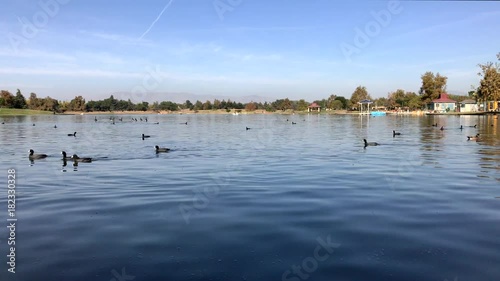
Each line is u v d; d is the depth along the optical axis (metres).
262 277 7.88
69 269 8.32
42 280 7.83
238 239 9.98
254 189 16.16
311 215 12.08
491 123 74.69
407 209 12.72
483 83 125.69
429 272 8.04
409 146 34.31
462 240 9.77
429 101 160.00
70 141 42.88
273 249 9.29
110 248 9.45
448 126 66.75
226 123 91.50
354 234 10.26
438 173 19.80
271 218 11.80
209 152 31.03
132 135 52.47
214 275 7.98
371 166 22.48
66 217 12.16
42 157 27.78
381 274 7.96
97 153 30.78
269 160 25.64
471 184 16.84
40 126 75.75
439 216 11.88
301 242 9.72
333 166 22.61
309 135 50.41
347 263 8.48
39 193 15.77
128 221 11.66
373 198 14.30
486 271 8.06
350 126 72.94
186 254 9.03
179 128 70.38
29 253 9.20
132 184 17.59
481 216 11.84
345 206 13.16
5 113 146.75
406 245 9.45
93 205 13.68
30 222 11.65
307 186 16.67
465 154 27.81
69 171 21.56
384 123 83.19
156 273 8.09
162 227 11.03
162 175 19.98
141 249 9.38
